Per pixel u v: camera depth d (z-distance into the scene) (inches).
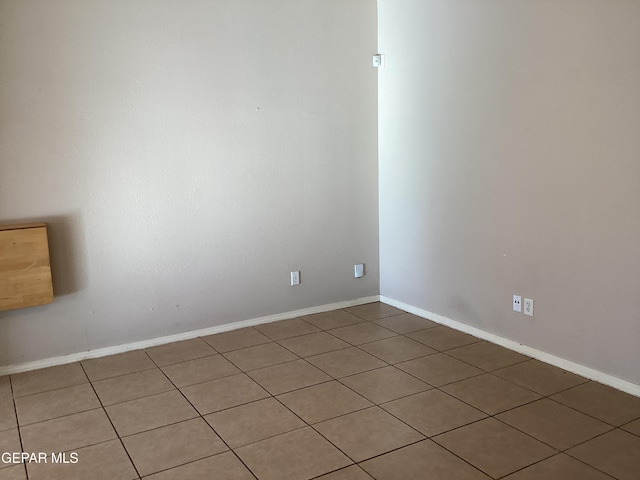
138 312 149.6
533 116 126.7
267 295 168.1
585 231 118.9
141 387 126.0
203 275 157.1
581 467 89.9
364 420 107.6
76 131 136.6
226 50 151.9
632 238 110.3
